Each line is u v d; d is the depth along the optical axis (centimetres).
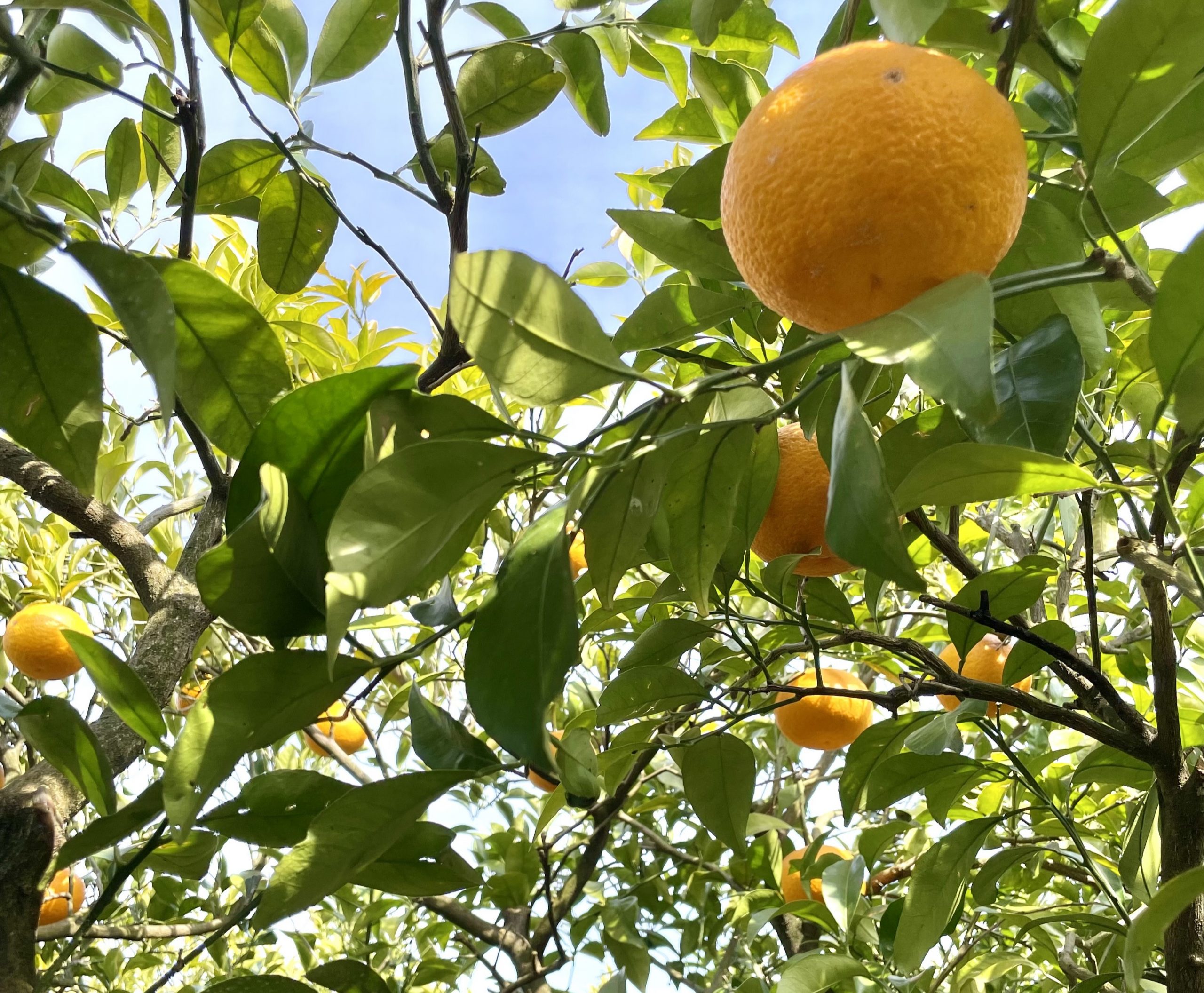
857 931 67
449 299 29
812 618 52
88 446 34
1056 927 75
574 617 26
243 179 51
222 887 88
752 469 44
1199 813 42
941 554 66
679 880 100
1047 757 63
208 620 53
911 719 51
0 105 36
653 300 46
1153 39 29
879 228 28
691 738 57
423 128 48
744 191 30
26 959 39
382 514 27
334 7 50
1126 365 49
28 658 73
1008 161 28
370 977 44
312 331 80
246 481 31
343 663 31
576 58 55
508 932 75
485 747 42
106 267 29
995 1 37
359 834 31
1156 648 43
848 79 28
